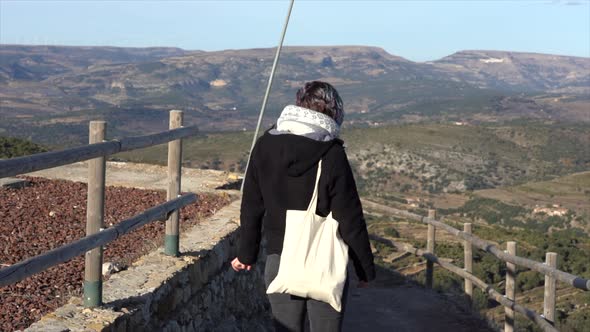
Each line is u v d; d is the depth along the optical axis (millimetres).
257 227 3348
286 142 3188
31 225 6727
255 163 3273
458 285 10938
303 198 3182
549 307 6316
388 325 8148
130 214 7824
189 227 6887
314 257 3158
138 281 4652
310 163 3152
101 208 4102
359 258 3229
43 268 3373
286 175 3184
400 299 9445
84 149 3781
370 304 9148
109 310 4016
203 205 8594
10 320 3871
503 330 7914
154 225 7109
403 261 15750
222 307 6156
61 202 8242
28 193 8742
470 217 72375
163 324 4668
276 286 3166
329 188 3184
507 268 7434
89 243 3840
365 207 11031
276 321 3293
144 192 9578
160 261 5227
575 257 20375
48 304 4215
